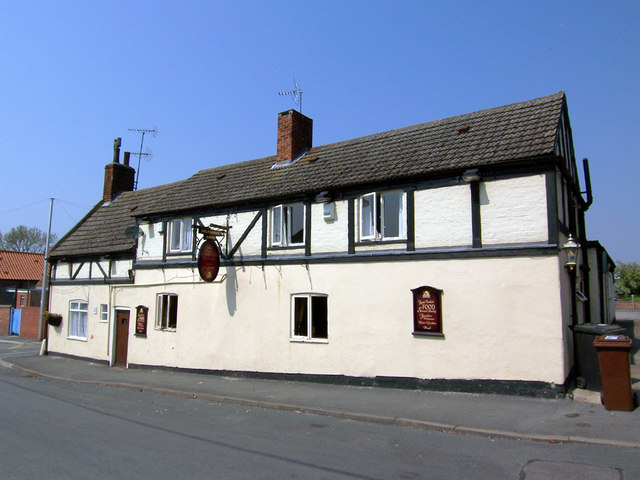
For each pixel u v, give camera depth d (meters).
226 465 6.40
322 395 11.49
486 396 10.43
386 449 7.18
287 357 13.79
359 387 12.24
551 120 11.33
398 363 11.79
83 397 12.59
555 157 10.16
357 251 12.77
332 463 6.49
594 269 16.00
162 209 17.59
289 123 16.62
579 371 10.38
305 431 8.42
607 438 7.24
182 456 6.81
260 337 14.45
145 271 18.31
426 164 11.93
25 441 7.66
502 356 10.44
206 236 14.96
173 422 9.26
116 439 7.81
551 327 9.98
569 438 7.34
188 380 14.78
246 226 15.30
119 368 18.67
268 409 10.66
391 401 10.48
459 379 10.90
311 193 13.76
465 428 8.18
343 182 13.05
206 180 18.22
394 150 13.60
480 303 10.80
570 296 11.30
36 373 18.25
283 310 14.05
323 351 13.09
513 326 10.38
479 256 10.88
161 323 17.55
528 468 6.18
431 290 11.38
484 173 11.02
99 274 20.97
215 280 15.86
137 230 18.80
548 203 10.24
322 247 13.46
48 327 23.50
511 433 7.77
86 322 21.36
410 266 11.82
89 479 5.85
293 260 13.92
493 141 11.56
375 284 12.34
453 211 11.34
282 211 14.55
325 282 13.25
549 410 9.03
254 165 17.53
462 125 13.10
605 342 8.91
